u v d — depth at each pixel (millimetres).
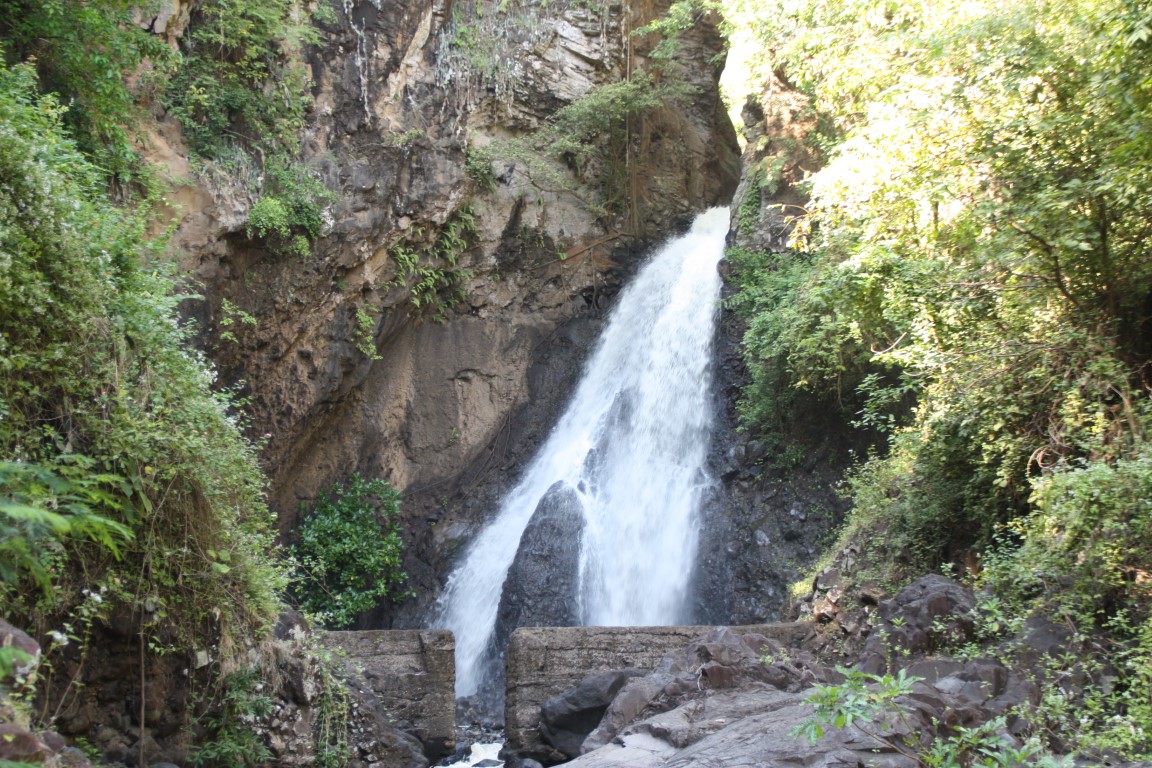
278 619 8414
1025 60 8297
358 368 16516
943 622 8539
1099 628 7500
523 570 15453
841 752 5828
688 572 15500
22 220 6098
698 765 6188
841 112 12258
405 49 16266
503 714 14266
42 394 6031
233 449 7398
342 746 8570
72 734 6254
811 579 12477
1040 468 8930
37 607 5617
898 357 9789
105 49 9953
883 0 9859
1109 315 8430
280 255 14602
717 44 22406
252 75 13742
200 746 7152
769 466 15586
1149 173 7676
